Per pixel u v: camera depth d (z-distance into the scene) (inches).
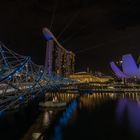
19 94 1346.0
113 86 7554.1
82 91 6033.5
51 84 3277.6
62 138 1654.8
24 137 1568.7
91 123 2193.7
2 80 1052.5
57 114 2667.3
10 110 2230.6
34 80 2027.6
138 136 1721.2
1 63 1406.3
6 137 1621.6
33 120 2215.8
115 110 3078.2
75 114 2716.5
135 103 3833.7
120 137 1692.9
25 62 1508.4
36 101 3191.4
